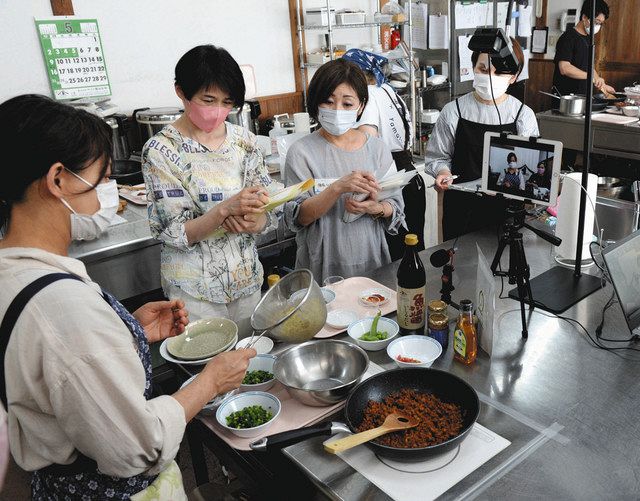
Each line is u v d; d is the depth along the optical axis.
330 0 4.39
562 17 5.87
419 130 4.67
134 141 3.58
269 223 1.96
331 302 1.67
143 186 3.00
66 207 0.92
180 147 1.80
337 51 4.23
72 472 1.00
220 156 1.85
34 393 0.84
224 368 1.09
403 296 1.47
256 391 1.26
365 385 1.18
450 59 4.96
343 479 1.01
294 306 1.35
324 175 2.07
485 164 1.58
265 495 1.16
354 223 2.08
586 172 1.59
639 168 4.03
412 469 1.02
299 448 1.09
